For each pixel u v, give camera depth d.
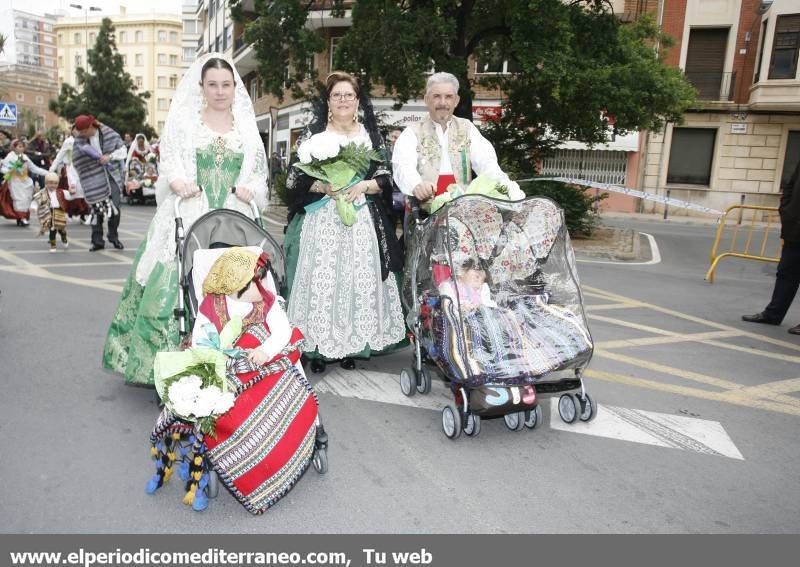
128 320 4.12
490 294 4.04
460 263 3.95
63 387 4.28
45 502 2.93
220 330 3.11
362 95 4.61
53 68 108.19
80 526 2.77
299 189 4.53
